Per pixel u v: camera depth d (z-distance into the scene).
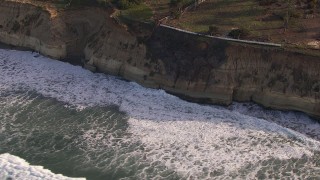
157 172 40.97
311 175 40.66
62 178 39.91
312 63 48.34
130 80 54.41
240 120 47.66
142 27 54.84
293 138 44.97
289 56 49.16
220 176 40.47
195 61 51.34
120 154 43.16
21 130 46.50
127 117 48.50
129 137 45.47
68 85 54.00
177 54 52.28
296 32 53.50
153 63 52.84
